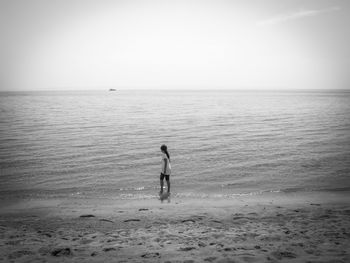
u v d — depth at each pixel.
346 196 10.73
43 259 4.91
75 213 8.90
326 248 5.23
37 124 35.62
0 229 7.25
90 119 41.62
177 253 5.08
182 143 23.25
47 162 16.91
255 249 5.22
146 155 18.86
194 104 80.56
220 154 19.06
